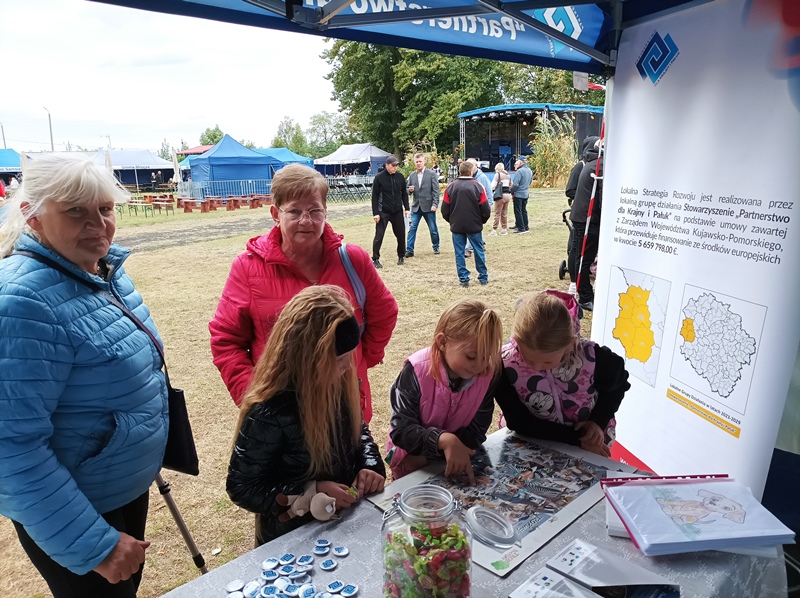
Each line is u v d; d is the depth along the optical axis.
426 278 7.16
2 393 1.22
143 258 9.73
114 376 1.43
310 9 1.82
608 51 2.56
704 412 2.17
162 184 31.52
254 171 24.83
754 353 1.93
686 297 2.22
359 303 2.09
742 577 1.18
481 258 6.68
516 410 1.87
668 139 2.28
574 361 1.84
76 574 1.42
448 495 1.10
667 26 2.22
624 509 1.34
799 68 1.71
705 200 2.09
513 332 1.73
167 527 2.60
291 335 1.36
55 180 1.29
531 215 13.38
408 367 1.72
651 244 2.42
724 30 1.96
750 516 1.32
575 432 1.89
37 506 1.26
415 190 8.73
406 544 1.01
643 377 2.51
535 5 1.93
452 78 30.44
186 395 4.01
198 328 5.59
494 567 1.16
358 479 1.49
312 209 1.93
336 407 1.44
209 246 10.94
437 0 2.19
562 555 1.20
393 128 34.28
